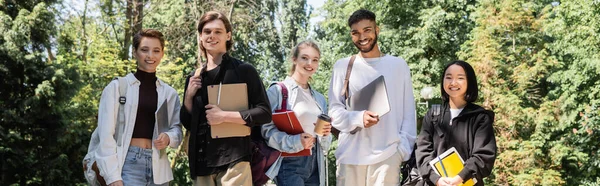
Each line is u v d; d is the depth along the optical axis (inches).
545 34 831.7
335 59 957.8
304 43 194.7
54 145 605.3
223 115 162.9
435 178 175.0
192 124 169.3
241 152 166.6
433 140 182.9
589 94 728.3
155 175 179.3
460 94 180.2
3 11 627.2
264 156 178.9
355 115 184.1
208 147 166.7
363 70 194.2
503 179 704.4
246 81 169.6
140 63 184.2
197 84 170.6
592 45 703.7
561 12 748.6
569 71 760.3
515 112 717.3
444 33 850.8
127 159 177.0
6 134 571.8
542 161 733.9
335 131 202.1
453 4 858.1
